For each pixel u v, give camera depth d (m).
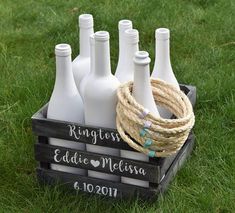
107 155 1.53
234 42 2.38
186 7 2.68
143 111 1.43
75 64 1.66
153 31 2.47
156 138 1.44
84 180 1.58
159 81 1.56
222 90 2.02
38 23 2.59
